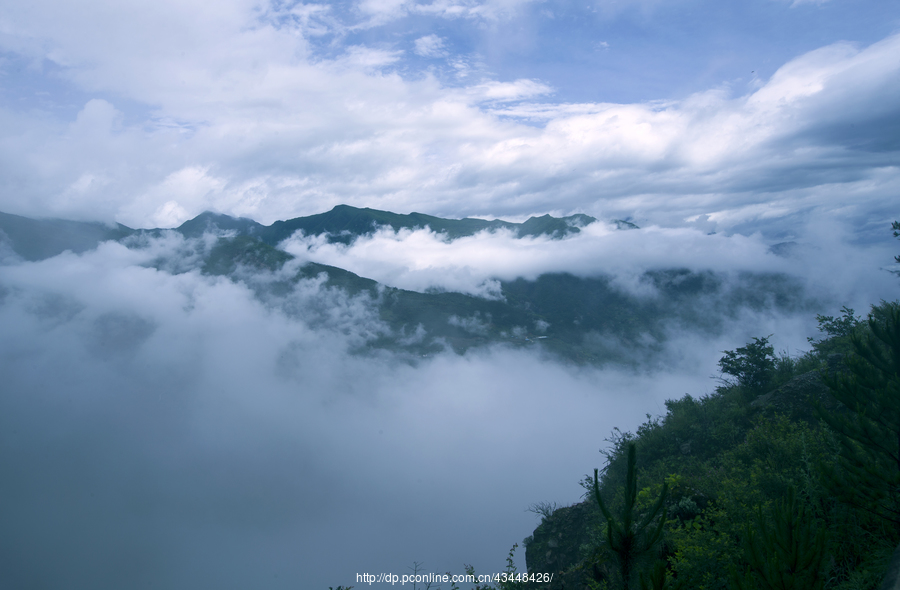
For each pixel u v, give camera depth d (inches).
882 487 242.5
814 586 162.6
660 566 161.0
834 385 294.8
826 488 256.5
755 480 323.6
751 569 184.9
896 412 248.2
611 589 315.3
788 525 175.8
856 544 251.9
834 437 325.7
